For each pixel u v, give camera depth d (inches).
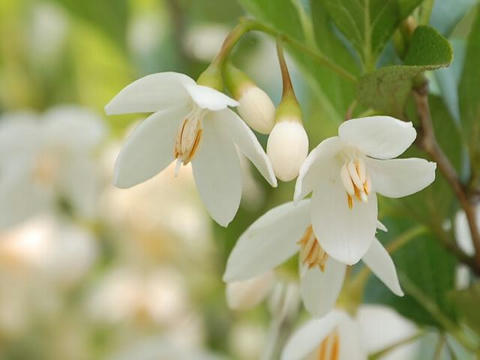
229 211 9.0
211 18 14.1
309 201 8.8
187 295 15.2
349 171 8.6
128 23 13.7
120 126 14.8
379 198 10.1
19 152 13.8
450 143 10.1
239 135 8.7
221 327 15.0
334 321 9.3
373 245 8.6
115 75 15.2
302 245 8.9
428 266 10.6
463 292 9.5
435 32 8.8
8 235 15.3
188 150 8.8
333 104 10.3
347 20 9.3
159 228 14.9
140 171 9.0
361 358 9.3
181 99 8.9
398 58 10.1
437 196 9.9
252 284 10.0
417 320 10.6
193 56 13.7
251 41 13.4
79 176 14.3
